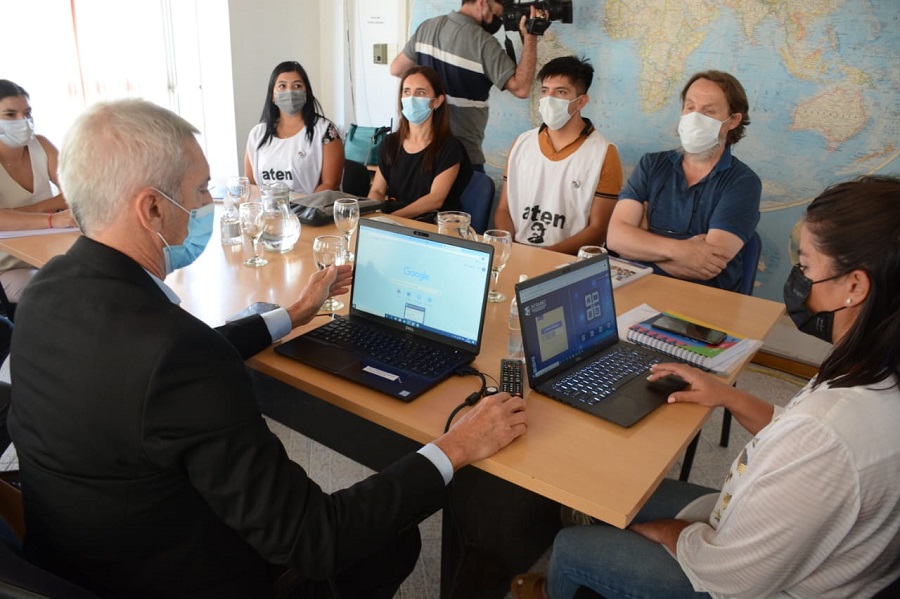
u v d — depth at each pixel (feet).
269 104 10.43
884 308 2.76
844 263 2.88
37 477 2.90
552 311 4.36
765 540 2.89
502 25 11.23
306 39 15.03
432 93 9.39
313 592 3.74
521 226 9.41
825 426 2.72
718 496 4.02
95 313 2.78
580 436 3.81
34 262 6.41
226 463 2.75
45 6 12.12
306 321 4.94
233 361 2.90
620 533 3.90
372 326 4.94
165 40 13.73
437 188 9.61
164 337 2.69
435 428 3.82
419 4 12.73
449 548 4.58
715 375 4.61
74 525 2.88
